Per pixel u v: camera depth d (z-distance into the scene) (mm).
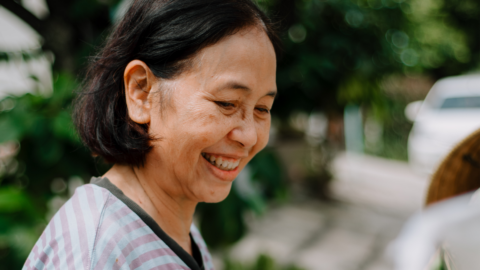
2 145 1340
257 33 649
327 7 2207
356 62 2145
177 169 665
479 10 9094
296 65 1971
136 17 677
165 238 662
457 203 925
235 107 648
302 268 2674
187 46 612
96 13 1733
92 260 557
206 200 696
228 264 2408
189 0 636
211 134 625
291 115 2291
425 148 5836
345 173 6016
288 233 3795
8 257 1299
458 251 779
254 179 1914
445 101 6078
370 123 7789
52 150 1330
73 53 1729
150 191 703
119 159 700
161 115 647
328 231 3883
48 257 586
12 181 1534
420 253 1002
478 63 9711
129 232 614
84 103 759
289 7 2023
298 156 5031
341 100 2375
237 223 1796
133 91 663
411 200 4938
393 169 6590
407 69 2824
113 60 696
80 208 620
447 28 8789
